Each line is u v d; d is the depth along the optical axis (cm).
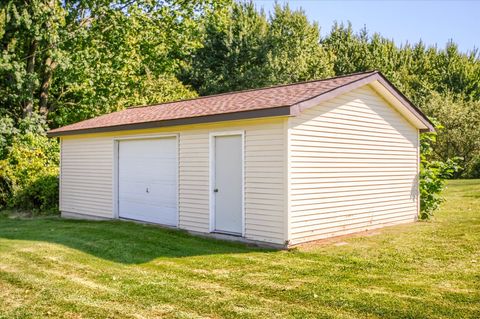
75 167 1399
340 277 648
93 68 1928
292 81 3055
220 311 518
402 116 1192
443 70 4016
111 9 1898
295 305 532
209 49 3159
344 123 993
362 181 1047
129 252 830
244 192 914
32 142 1642
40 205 1536
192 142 1034
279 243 850
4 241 951
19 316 517
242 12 3206
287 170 837
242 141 920
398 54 4050
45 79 1923
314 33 3434
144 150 1188
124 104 2112
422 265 717
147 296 577
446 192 1925
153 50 2131
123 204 1259
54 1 1778
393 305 524
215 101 1184
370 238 952
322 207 927
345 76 1078
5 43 1722
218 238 962
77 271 706
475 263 725
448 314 494
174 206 1098
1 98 1773
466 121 2681
